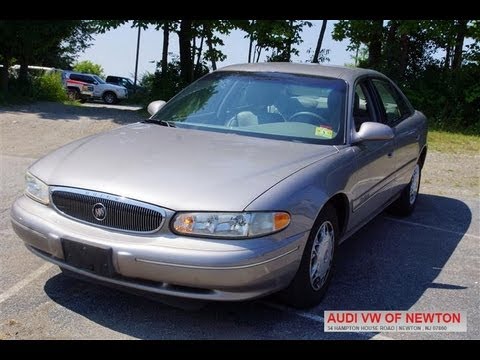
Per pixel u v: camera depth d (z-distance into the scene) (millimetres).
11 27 16922
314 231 3723
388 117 5535
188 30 17594
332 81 4879
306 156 3982
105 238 3338
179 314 3729
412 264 5008
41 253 3684
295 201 3465
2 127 11992
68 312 3674
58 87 21422
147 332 3486
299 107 4637
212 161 3705
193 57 17984
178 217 3250
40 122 13039
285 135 4391
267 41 17750
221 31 17328
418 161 6551
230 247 3197
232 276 3189
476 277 4766
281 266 3391
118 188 3395
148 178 3457
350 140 4434
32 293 3918
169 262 3186
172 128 4562
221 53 18047
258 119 4582
